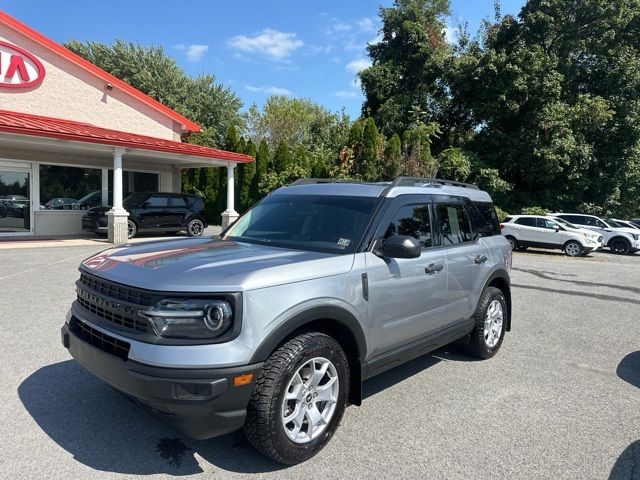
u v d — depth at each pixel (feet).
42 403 12.44
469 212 16.99
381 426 12.09
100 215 50.78
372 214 12.77
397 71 97.71
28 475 9.39
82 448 10.46
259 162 84.84
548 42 87.81
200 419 8.93
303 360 10.09
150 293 9.26
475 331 17.01
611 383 15.66
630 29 87.25
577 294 32.60
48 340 17.16
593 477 10.13
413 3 97.40
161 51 132.87
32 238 49.90
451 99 94.38
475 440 11.52
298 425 10.22
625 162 87.20
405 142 77.82
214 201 85.81
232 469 9.95
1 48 48.55
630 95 87.30
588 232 65.57
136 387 8.93
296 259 10.92
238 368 9.03
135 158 57.93
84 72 55.42
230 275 9.59
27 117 47.16
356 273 11.39
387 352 12.62
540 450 11.15
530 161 84.33
